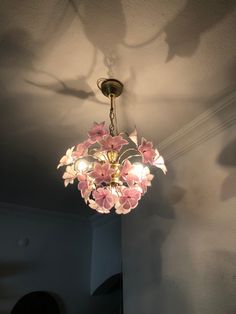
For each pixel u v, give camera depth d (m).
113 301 3.78
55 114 1.74
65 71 1.40
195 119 1.79
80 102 1.63
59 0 1.07
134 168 1.07
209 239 1.61
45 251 3.45
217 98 1.62
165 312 1.76
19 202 3.26
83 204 3.41
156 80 1.47
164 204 2.05
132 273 2.18
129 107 1.68
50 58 1.33
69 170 1.19
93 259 3.78
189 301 1.62
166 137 2.01
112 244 3.52
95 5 1.09
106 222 3.77
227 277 1.44
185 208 1.85
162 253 1.94
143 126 1.87
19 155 2.23
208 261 1.58
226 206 1.57
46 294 3.28
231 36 1.22
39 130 1.91
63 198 3.19
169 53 1.30
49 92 1.55
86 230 3.95
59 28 1.18
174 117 1.79
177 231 1.86
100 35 1.21
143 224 2.22
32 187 2.86
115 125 1.84
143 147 1.16
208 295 1.51
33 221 3.52
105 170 1.04
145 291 1.99
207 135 1.83
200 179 1.80
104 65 1.37
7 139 2.00
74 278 3.54
